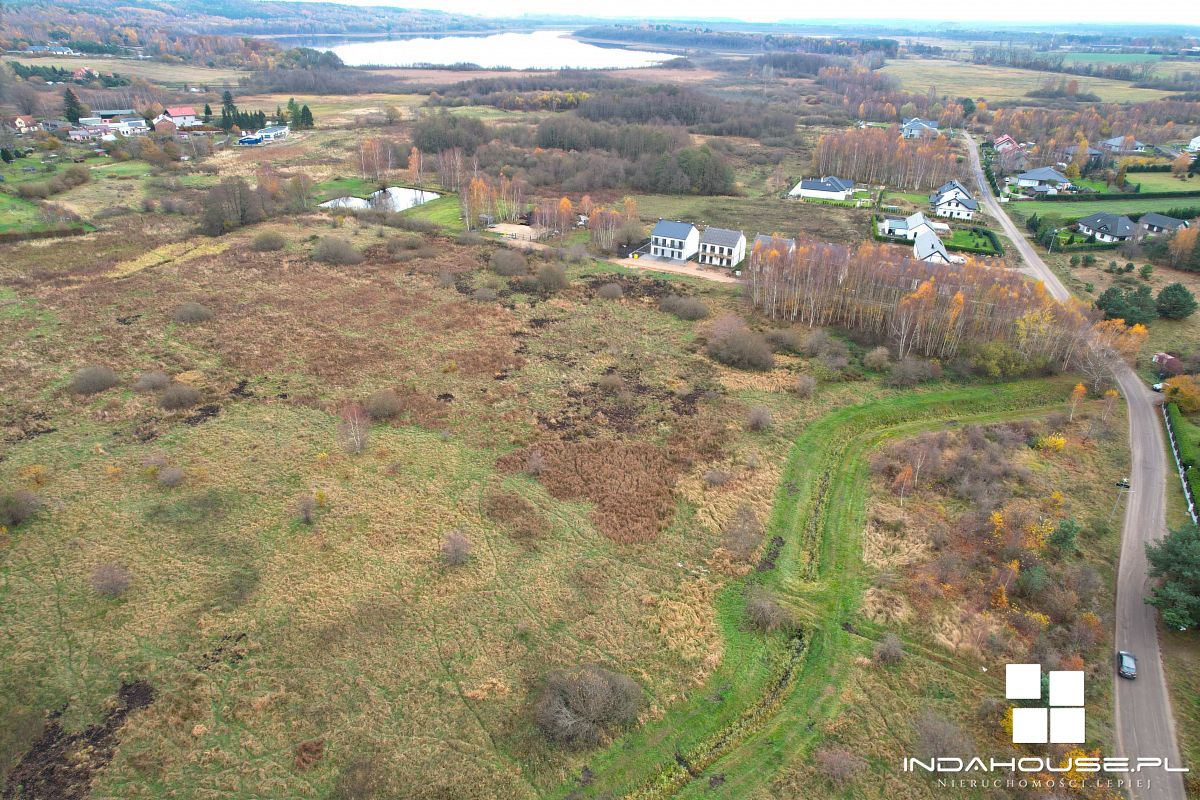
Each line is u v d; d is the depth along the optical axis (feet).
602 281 341.82
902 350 264.93
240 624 143.33
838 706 131.13
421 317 292.20
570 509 182.19
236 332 270.67
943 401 239.30
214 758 117.50
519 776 117.80
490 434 213.87
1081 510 182.91
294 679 132.26
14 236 356.38
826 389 246.06
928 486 194.49
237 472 190.29
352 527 171.94
